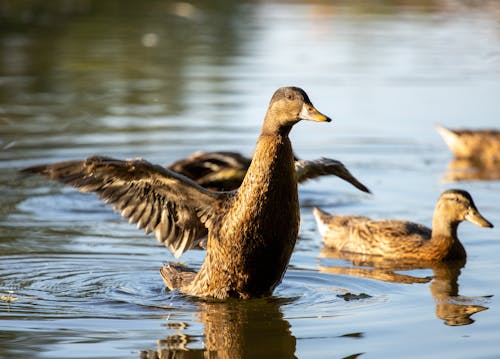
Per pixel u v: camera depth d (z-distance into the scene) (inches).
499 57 1106.1
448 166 736.3
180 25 1315.2
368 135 804.0
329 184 695.1
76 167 379.2
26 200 634.2
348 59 1090.1
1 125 804.0
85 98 908.6
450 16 1414.9
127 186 402.9
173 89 943.7
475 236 562.9
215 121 823.1
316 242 562.3
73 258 502.9
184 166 629.3
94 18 1343.5
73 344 368.2
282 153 397.4
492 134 765.3
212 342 371.9
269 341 372.5
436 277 480.1
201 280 430.6
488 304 422.0
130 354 358.0
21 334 379.6
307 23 1347.2
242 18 1385.3
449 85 971.9
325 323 394.9
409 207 623.8
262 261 410.9
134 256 510.3
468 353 353.4
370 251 536.4
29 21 1296.8
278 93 393.7
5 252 510.6
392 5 1526.8
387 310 413.7
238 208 405.1
